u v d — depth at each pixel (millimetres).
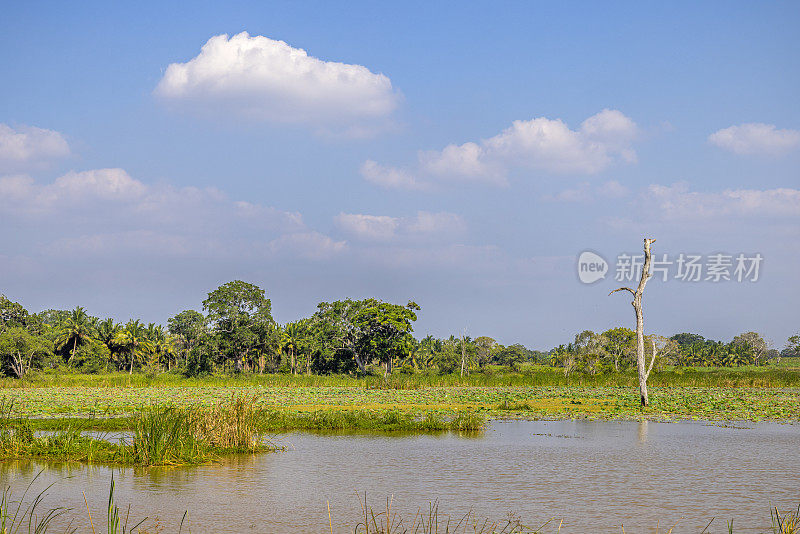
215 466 18750
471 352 111250
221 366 97500
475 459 20188
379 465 18969
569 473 17828
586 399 45781
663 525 12562
